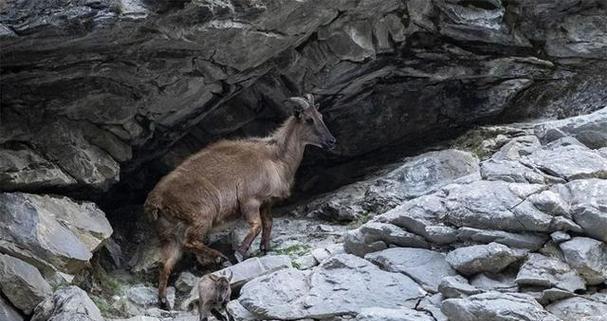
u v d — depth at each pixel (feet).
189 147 124.77
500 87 125.59
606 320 85.15
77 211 106.32
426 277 96.63
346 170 131.03
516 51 121.90
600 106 125.70
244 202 112.37
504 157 113.80
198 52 103.65
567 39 122.42
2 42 90.99
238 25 101.50
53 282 98.43
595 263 92.07
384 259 99.66
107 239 109.70
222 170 112.06
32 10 90.58
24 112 104.32
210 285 98.02
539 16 120.78
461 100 127.03
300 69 117.19
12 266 95.71
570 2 119.75
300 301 95.61
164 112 111.55
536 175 102.27
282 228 120.06
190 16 97.04
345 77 118.93
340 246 107.96
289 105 122.31
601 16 122.62
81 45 95.81
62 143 106.52
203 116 116.67
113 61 100.83
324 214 120.98
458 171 117.29
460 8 115.65
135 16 93.25
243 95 120.16
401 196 116.78
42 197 104.22
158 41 98.78
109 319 99.35
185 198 108.58
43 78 100.63
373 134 129.29
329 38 113.70
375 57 117.29
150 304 105.81
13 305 95.40
